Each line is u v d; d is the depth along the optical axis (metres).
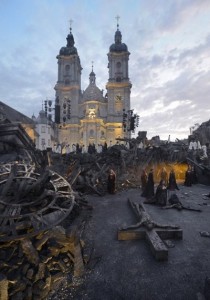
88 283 6.47
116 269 7.08
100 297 5.95
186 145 28.59
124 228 9.06
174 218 11.07
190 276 6.70
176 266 7.19
